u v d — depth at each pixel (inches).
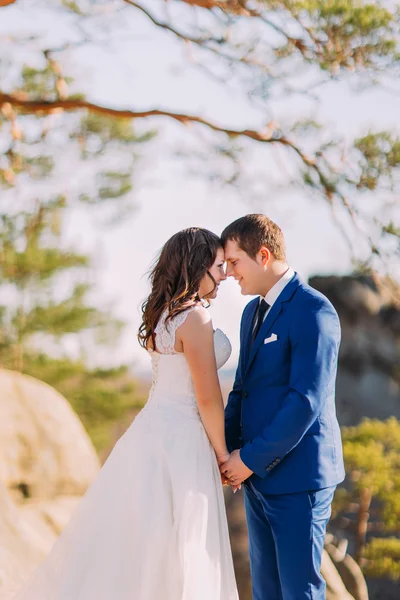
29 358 673.6
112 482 136.0
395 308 520.7
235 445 145.0
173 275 137.9
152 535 129.3
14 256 597.0
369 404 517.3
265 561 142.3
